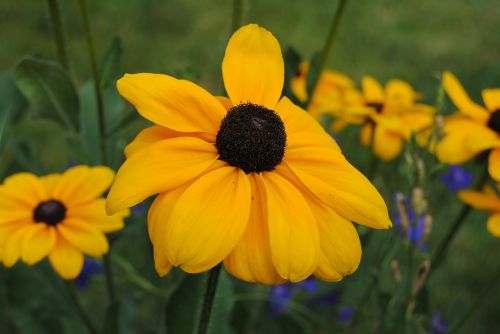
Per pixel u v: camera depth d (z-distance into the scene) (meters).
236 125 0.22
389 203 0.41
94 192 0.31
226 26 0.87
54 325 0.39
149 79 0.22
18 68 0.33
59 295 0.39
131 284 0.43
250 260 0.21
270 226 0.20
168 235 0.20
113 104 0.38
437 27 0.95
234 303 0.40
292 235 0.21
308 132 0.24
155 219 0.21
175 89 0.22
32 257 0.29
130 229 0.36
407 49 0.88
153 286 0.39
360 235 0.34
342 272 0.21
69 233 0.30
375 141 0.37
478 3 0.91
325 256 0.21
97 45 0.80
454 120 0.33
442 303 0.50
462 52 0.89
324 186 0.22
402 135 0.36
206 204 0.20
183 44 0.82
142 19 0.87
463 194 0.33
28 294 0.38
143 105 0.22
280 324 0.40
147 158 0.21
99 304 0.48
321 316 0.45
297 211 0.21
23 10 0.85
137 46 0.80
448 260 0.55
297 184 0.22
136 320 0.44
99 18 0.86
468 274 0.54
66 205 0.31
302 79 0.40
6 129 0.37
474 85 0.64
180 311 0.32
